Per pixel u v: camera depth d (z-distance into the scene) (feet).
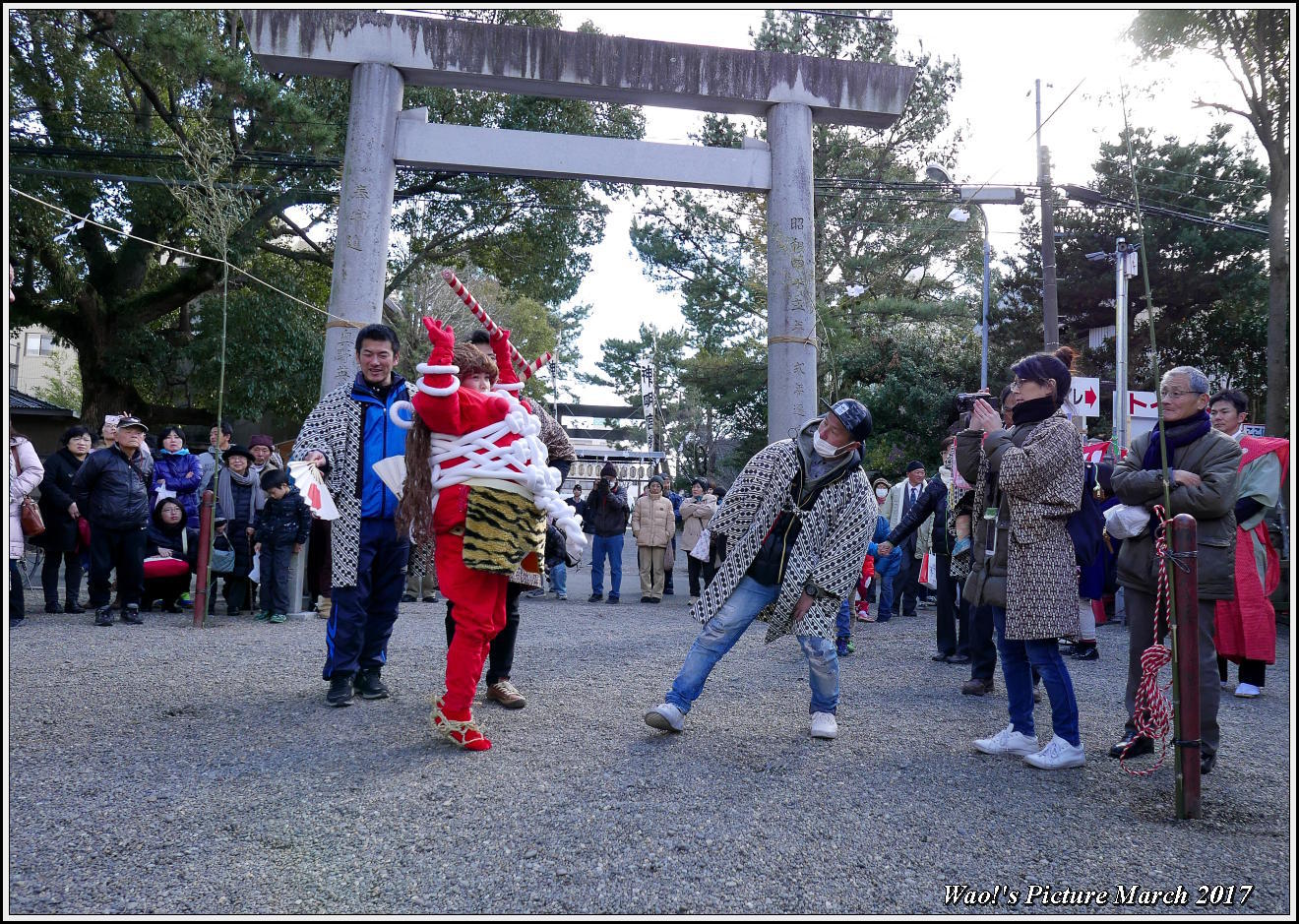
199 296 68.59
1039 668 12.90
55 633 21.88
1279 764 13.11
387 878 8.79
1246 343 78.74
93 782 11.09
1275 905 8.65
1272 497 16.70
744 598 14.08
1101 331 88.94
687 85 33.86
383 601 15.55
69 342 65.77
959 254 87.92
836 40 77.56
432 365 12.71
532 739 13.37
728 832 10.05
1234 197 74.79
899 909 8.46
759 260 81.00
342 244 31.42
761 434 89.56
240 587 27.76
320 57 31.55
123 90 56.75
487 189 62.39
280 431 88.07
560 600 39.29
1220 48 21.50
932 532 21.93
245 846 9.42
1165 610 12.92
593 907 8.32
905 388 71.61
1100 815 10.89
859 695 17.47
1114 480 13.46
